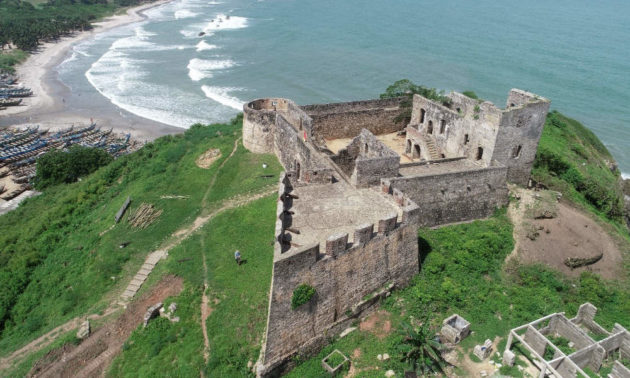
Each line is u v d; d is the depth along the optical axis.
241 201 49.59
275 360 30.22
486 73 126.81
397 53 147.50
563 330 35.50
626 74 127.25
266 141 58.53
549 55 144.25
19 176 77.94
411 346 31.03
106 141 89.94
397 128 66.75
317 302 31.34
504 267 42.31
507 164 50.50
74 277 45.81
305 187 40.97
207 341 33.25
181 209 51.12
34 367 35.19
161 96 115.38
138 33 188.50
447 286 37.53
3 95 113.62
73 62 146.25
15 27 169.62
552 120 83.81
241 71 132.50
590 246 46.19
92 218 56.31
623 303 40.25
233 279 37.75
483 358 32.53
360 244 32.44
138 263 44.31
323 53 149.00
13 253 52.00
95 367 34.34
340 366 30.83
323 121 61.12
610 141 93.38
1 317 42.94
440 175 44.06
